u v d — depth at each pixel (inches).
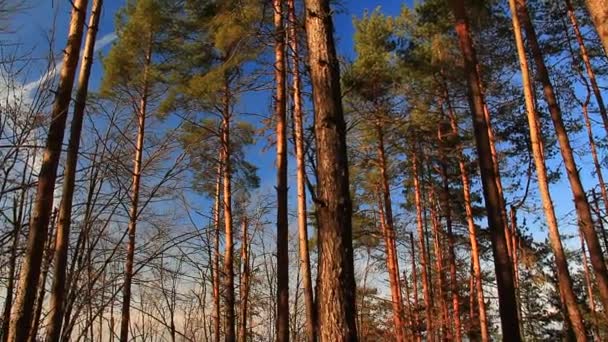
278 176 427.8
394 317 682.2
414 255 733.9
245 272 582.6
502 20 487.2
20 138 161.6
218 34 441.4
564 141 428.5
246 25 412.8
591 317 681.6
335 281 155.6
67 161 181.0
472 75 369.7
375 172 661.3
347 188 168.2
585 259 732.0
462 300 795.4
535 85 514.3
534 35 454.0
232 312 491.8
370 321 824.3
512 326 305.1
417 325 692.7
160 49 567.5
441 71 566.3
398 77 577.0
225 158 545.0
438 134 585.3
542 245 820.0
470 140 594.6
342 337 149.9
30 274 161.8
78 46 197.8
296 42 316.5
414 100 585.3
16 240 164.7
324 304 155.1
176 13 563.5
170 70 574.9
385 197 624.1
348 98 559.2
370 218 694.5
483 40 514.6
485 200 339.3
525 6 460.8
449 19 526.3
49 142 177.2
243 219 591.5
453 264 682.8
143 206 188.2
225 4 432.8
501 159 589.0
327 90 178.1
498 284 317.4
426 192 726.5
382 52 579.2
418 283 842.2
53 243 183.6
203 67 582.6
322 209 164.6
